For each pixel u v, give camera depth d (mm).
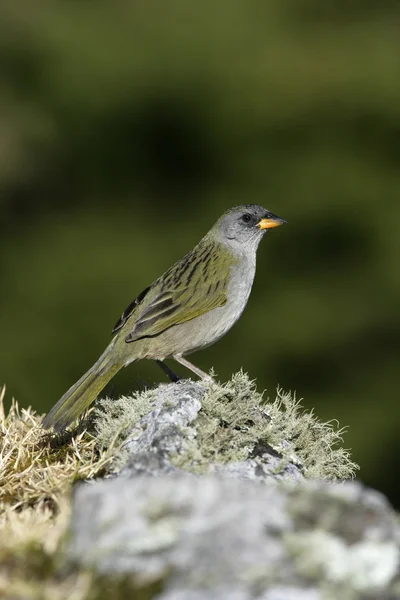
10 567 3516
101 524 3580
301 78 18797
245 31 19719
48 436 5480
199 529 3516
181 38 19469
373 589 3318
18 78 19469
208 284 7668
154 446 4695
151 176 19188
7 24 19562
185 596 3305
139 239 17734
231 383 5516
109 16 19906
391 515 3584
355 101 18547
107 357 7234
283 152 18750
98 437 5234
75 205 18922
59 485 4672
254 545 3445
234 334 16750
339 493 3650
